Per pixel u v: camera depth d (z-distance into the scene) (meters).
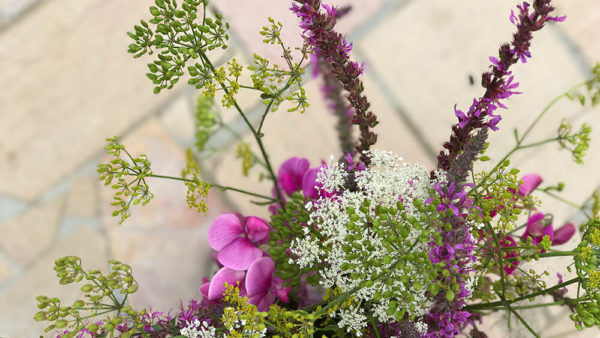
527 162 0.83
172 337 0.48
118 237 0.85
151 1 0.94
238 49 0.81
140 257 0.82
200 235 0.82
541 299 0.55
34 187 0.91
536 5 0.44
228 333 0.49
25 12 0.96
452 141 0.47
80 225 0.88
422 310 0.47
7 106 0.94
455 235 0.46
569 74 0.87
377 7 0.91
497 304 0.50
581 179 0.83
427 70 0.89
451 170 0.46
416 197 0.47
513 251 0.50
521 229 0.54
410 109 0.87
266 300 0.51
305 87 0.82
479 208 0.47
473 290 0.49
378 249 0.47
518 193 0.53
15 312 0.85
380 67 0.89
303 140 0.83
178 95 0.91
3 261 0.88
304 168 0.54
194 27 0.47
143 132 0.90
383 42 0.90
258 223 0.51
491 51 0.89
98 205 0.89
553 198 0.60
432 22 0.90
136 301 0.75
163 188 0.85
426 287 0.47
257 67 0.47
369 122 0.47
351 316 0.48
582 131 0.54
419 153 0.85
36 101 0.94
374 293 0.47
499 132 0.84
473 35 0.89
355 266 0.46
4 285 0.86
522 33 0.44
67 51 0.94
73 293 0.73
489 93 0.45
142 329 0.48
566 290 0.52
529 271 0.51
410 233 0.47
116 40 0.94
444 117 0.86
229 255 0.51
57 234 0.88
